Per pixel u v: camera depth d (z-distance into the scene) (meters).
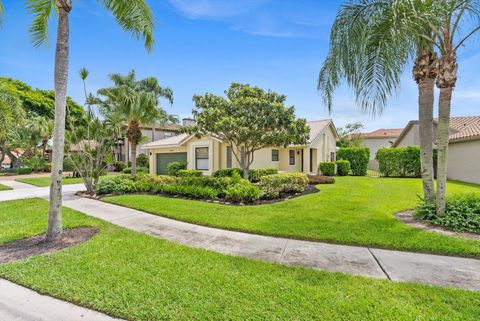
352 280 3.33
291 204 8.05
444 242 4.58
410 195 9.83
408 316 2.56
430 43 6.22
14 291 3.14
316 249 4.51
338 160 21.12
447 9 5.51
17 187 14.29
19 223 6.13
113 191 10.80
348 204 8.02
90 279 3.37
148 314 2.66
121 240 4.91
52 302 2.91
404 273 3.56
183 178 11.05
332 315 2.60
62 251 4.36
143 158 29.17
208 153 17.03
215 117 10.01
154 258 4.05
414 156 17.62
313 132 19.23
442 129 5.91
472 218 5.47
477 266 3.78
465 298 2.88
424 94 6.67
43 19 6.53
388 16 5.74
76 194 10.95
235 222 6.05
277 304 2.80
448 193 9.71
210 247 4.63
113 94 15.05
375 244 4.65
